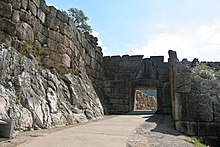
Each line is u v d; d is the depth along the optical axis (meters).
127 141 5.41
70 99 10.00
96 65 15.99
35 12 9.37
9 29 7.88
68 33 11.63
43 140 5.10
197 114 8.20
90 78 14.69
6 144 4.55
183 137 7.09
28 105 6.93
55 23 10.67
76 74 12.37
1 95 6.24
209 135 7.96
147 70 16.45
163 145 5.68
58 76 10.26
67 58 11.40
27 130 6.31
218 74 11.06
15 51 7.87
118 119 10.62
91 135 5.95
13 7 8.17
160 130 7.93
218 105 8.43
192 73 9.63
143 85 16.27
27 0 8.88
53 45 10.38
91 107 11.55
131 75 16.70
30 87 7.68
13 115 6.06
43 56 9.66
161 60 16.34
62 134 5.99
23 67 7.84
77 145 4.73
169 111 14.80
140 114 14.24
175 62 9.43
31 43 8.99
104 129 7.12
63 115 8.34
